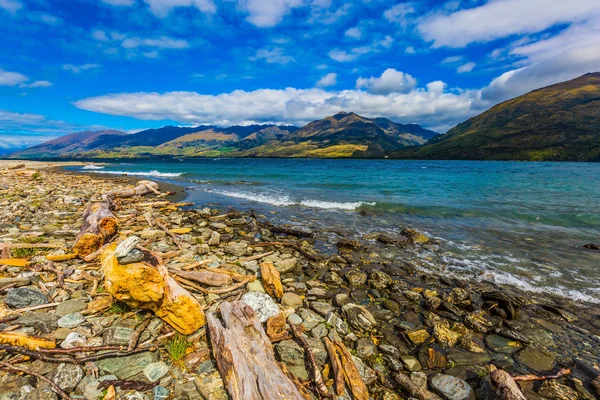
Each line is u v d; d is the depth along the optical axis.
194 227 14.21
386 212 18.66
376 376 4.90
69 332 5.02
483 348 5.79
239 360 4.00
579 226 15.09
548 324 6.61
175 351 4.76
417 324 6.59
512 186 32.25
